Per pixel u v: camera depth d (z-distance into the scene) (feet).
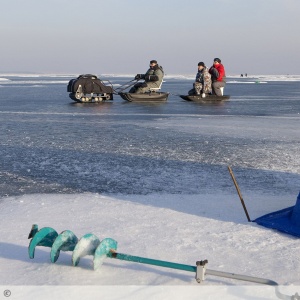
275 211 17.81
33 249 12.50
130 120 50.31
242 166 27.14
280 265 12.87
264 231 15.78
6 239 14.79
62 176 24.59
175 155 30.40
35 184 22.85
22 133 40.40
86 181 23.52
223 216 17.62
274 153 31.14
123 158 29.37
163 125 46.11
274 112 59.93
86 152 31.40
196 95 78.33
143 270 12.34
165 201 19.75
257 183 23.25
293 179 24.12
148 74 76.38
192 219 17.11
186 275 12.03
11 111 59.82
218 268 12.62
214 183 23.17
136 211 18.08
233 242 14.62
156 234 15.30
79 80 74.18
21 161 28.48
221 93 81.20
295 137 38.37
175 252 13.73
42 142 35.55
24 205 18.99
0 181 23.43
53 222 16.62
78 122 48.42
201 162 28.25
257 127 44.70
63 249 12.89
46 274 12.05
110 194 21.01
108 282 11.59
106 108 64.34
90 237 12.51
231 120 50.67
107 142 35.58
